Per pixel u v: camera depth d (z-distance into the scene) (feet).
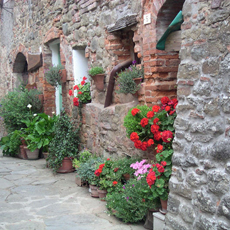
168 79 13.04
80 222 11.71
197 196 8.67
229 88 7.85
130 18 14.20
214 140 8.29
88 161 15.75
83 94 19.92
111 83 16.07
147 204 10.86
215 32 8.21
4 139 25.98
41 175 18.72
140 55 14.05
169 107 11.05
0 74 42.45
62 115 19.80
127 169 13.47
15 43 34.71
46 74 22.86
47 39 25.50
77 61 21.57
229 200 7.70
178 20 10.03
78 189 15.79
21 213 12.70
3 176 18.60
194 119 8.91
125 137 14.65
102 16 16.96
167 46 11.23
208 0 8.39
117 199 11.92
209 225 8.22
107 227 11.24
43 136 22.04
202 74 8.64
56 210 12.98
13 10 34.53
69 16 21.49
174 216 9.55
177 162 9.43
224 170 7.95
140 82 13.78
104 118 16.44
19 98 27.07
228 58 7.88
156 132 11.08
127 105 14.62
